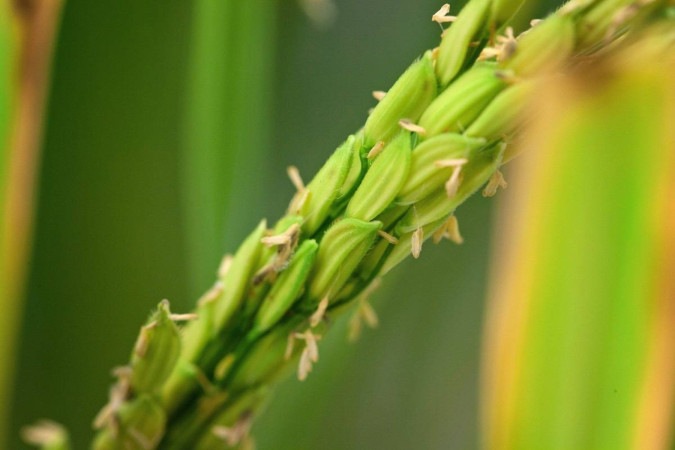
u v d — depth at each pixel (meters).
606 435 0.14
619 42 0.13
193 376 0.15
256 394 0.15
